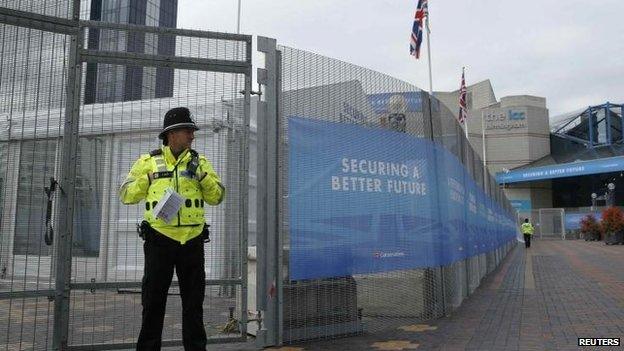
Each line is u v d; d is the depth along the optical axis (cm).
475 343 552
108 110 528
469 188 1034
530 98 6994
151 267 409
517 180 6206
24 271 490
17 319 590
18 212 496
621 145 6550
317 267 572
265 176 551
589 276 1285
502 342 557
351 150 620
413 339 574
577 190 6706
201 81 549
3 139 502
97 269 521
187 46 539
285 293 550
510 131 6794
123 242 532
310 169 579
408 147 700
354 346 540
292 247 557
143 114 536
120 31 525
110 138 529
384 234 645
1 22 481
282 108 565
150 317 409
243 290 539
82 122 520
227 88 553
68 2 507
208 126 549
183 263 420
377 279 629
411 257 678
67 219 493
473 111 6981
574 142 6812
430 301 698
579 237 4819
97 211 524
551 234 5081
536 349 525
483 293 980
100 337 531
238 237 547
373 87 659
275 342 537
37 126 502
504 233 2294
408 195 688
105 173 525
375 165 645
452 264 799
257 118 554
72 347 486
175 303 574
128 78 534
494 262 1584
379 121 662
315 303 571
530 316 717
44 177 498
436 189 754
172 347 514
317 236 577
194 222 420
